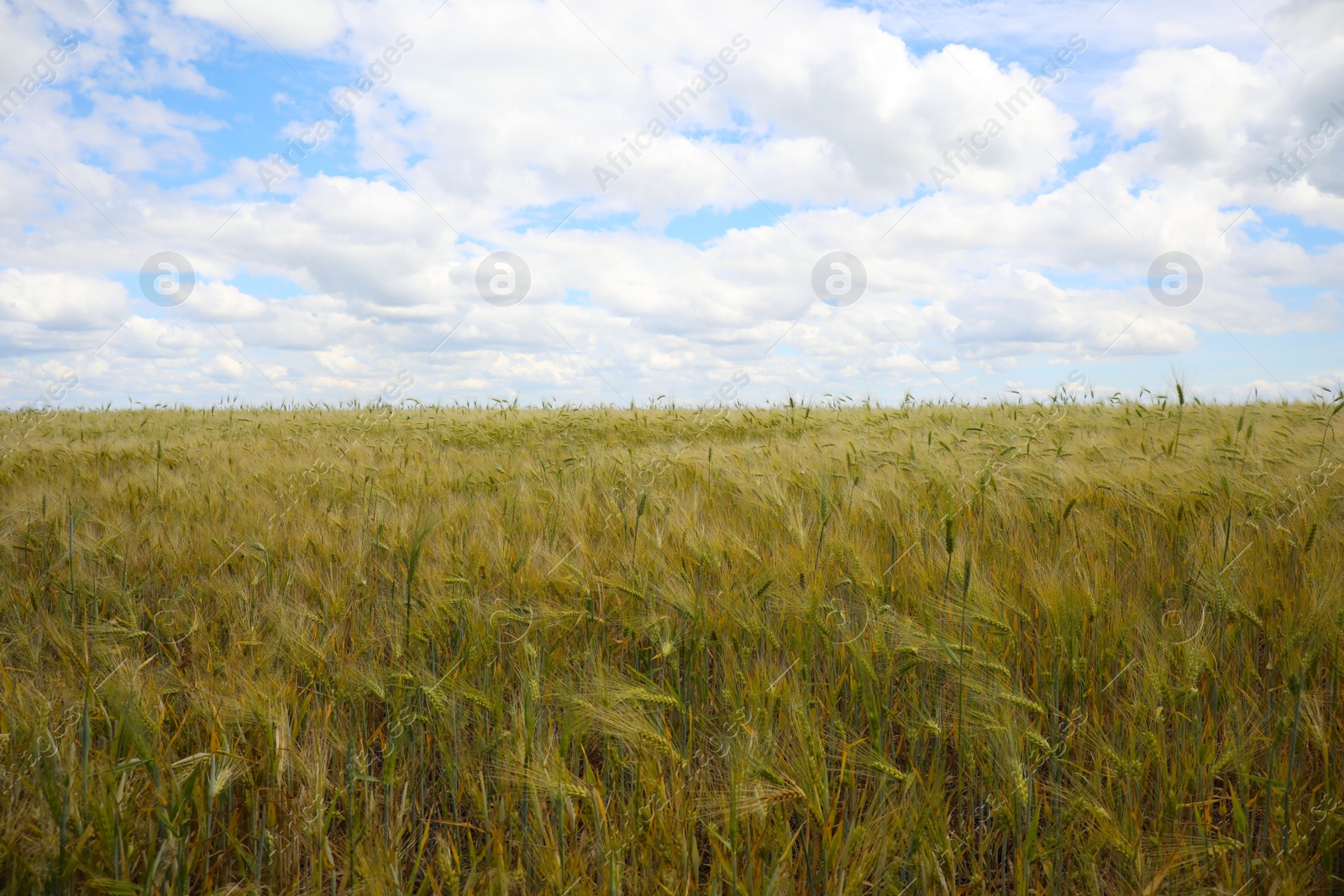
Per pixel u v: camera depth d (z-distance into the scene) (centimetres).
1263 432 630
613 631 289
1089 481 433
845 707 242
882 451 584
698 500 429
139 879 169
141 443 827
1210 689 233
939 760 197
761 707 205
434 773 225
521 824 193
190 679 247
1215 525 345
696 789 196
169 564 359
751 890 161
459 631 274
